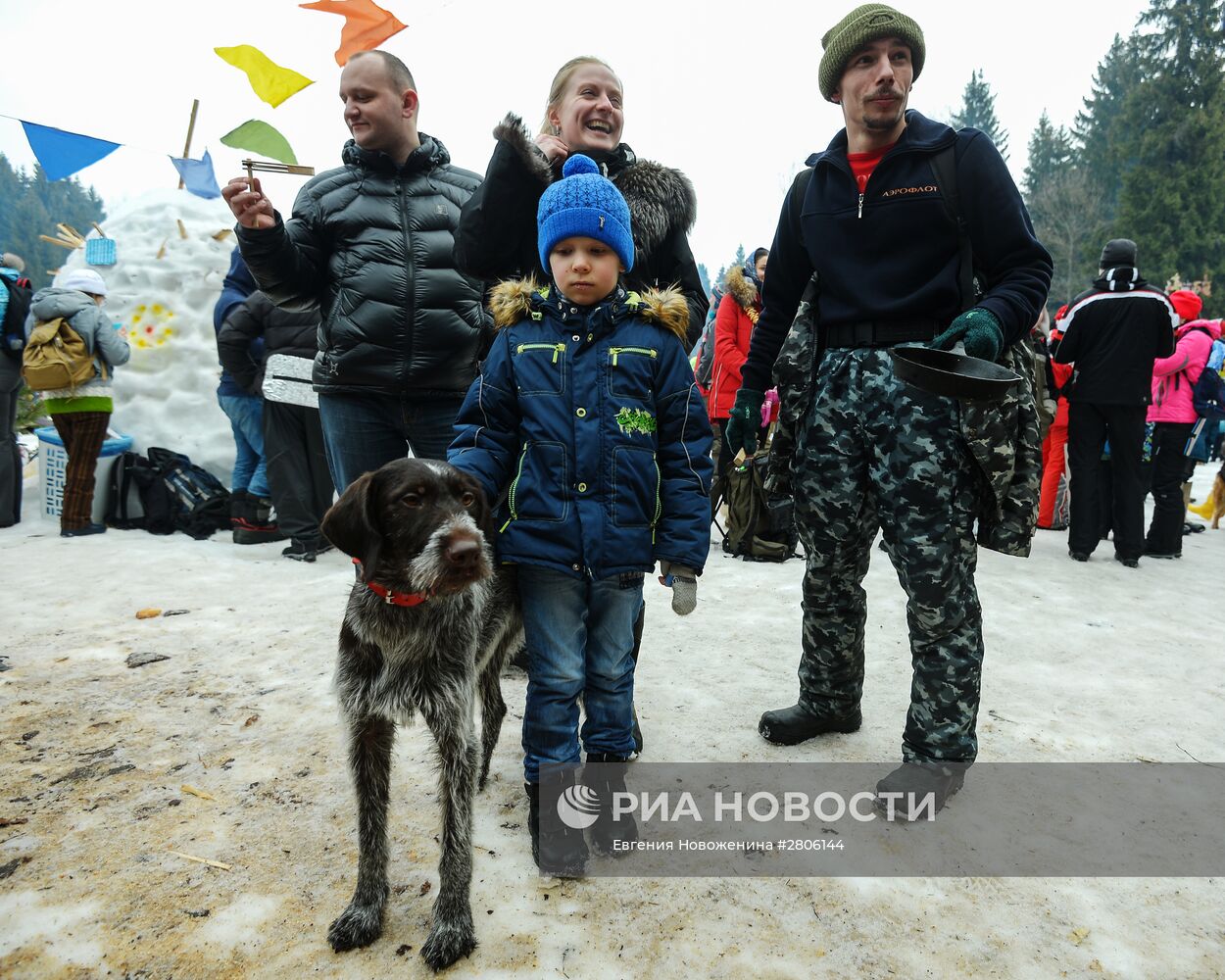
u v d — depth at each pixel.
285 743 2.83
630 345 2.22
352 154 3.29
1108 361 5.68
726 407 5.94
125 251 7.43
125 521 6.73
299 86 2.78
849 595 2.77
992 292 2.25
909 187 2.34
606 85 2.82
